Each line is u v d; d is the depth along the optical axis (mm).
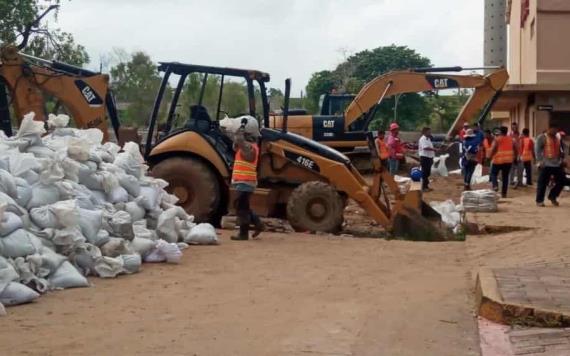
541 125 31953
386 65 72688
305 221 16234
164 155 16609
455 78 27594
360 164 29203
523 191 25312
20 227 9711
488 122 60062
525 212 18922
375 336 8023
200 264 11992
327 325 8414
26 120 11711
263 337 7914
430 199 23953
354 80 68750
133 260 11133
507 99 35281
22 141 11508
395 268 12039
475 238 15734
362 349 7574
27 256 9656
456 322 8617
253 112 17047
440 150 32344
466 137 25562
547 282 9758
